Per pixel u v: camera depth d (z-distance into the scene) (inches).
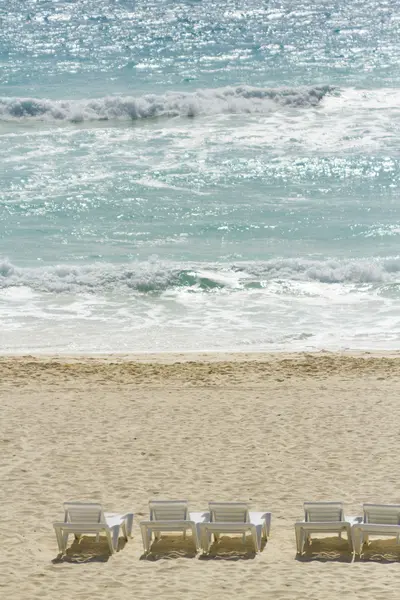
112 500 1643.7
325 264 3179.1
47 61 6269.7
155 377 2377.0
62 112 4926.2
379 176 4050.2
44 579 1326.3
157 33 7273.6
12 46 6776.6
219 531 1429.6
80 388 2299.5
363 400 2198.6
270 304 2952.8
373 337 2714.1
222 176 4057.6
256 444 1926.7
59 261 3270.2
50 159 4269.2
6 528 1521.9
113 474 1766.7
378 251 3336.6
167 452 1883.6
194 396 2237.9
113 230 3545.8
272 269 3169.3
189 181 4003.4
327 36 7027.6
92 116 4943.4
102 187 3937.0
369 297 3006.9
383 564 1369.3
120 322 2819.9
